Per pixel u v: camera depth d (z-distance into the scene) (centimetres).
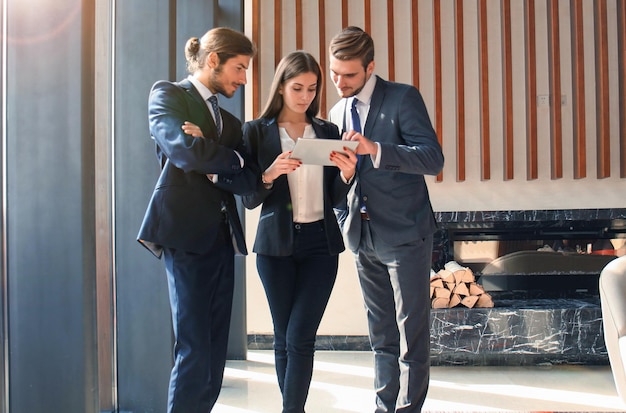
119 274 351
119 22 345
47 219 269
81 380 270
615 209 554
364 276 308
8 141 267
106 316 346
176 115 243
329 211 290
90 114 270
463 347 498
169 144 237
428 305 293
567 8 559
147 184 346
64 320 270
